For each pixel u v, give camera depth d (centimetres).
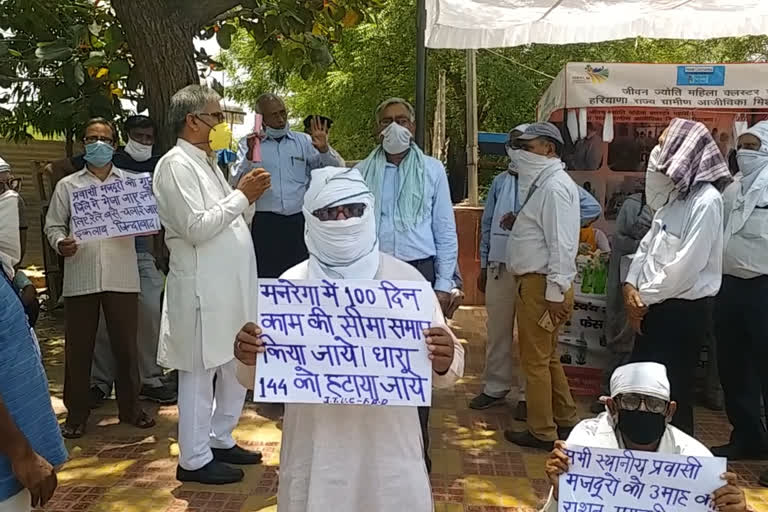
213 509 358
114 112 689
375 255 223
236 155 491
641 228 525
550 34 700
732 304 420
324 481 211
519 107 1802
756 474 412
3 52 642
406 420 218
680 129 380
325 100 2002
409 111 402
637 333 397
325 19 685
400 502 214
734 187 423
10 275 236
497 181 539
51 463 213
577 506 230
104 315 470
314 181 221
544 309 431
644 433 240
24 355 205
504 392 531
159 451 436
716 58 1978
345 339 209
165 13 538
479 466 421
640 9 623
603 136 552
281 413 510
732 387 433
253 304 385
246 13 630
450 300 391
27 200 1064
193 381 376
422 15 484
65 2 683
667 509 224
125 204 454
